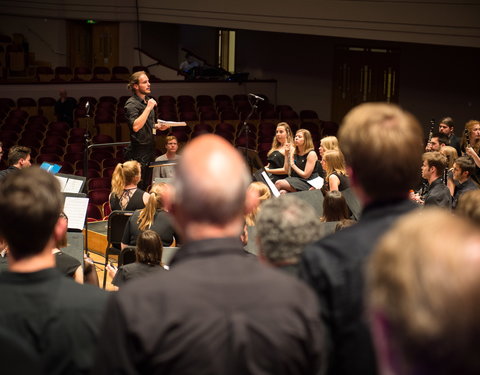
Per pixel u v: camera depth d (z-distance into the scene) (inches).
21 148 255.8
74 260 154.9
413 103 647.1
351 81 701.9
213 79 727.1
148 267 177.9
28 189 68.2
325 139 307.9
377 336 35.6
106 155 522.6
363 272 55.5
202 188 52.5
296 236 70.6
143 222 232.7
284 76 772.0
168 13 779.4
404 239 34.0
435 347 31.6
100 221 332.8
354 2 535.8
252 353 49.8
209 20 700.0
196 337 49.3
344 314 56.0
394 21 504.4
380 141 58.7
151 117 321.1
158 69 844.0
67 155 510.0
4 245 139.9
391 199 59.9
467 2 449.7
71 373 67.8
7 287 68.7
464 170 238.1
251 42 816.3
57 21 895.1
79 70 821.2
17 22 909.2
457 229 33.1
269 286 52.0
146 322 49.4
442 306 31.3
